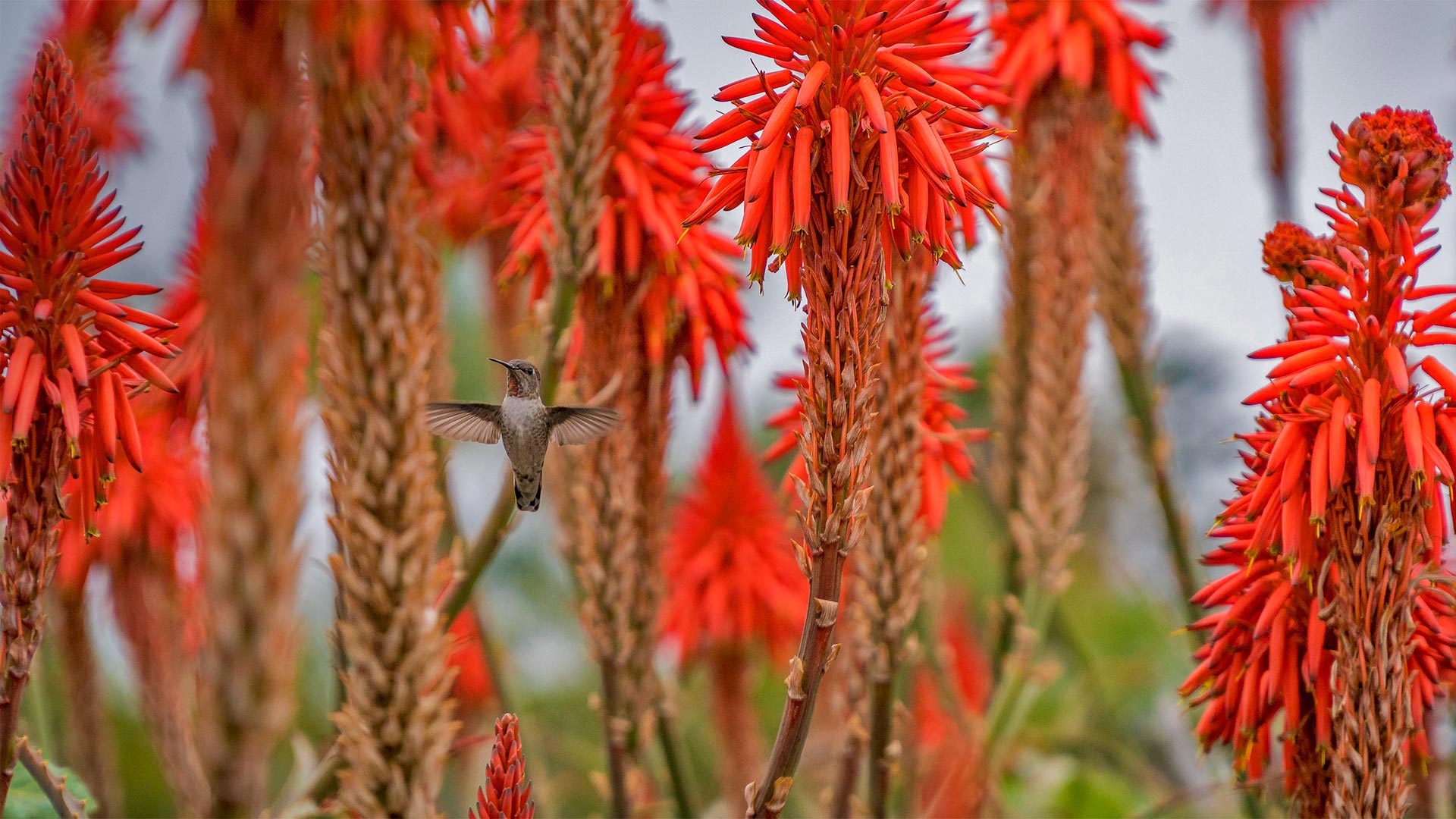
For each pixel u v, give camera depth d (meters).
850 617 4.21
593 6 4.14
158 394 4.29
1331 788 3.06
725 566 6.27
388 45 2.71
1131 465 9.53
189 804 4.65
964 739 5.62
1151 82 5.63
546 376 4.32
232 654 2.26
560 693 8.93
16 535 2.94
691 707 7.53
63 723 5.47
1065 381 5.42
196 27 2.35
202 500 2.38
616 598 4.53
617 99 4.36
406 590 2.78
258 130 2.21
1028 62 5.36
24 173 2.87
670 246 4.27
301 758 4.15
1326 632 3.14
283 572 2.29
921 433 4.00
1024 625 5.48
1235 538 3.35
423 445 2.83
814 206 2.87
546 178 4.29
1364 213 2.92
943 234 2.86
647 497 4.61
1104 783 7.08
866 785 4.66
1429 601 3.21
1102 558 9.12
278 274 2.24
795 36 2.84
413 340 2.81
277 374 2.26
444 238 5.81
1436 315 2.87
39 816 3.75
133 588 4.70
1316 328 2.95
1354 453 2.92
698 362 4.42
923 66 3.34
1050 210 5.41
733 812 6.14
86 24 2.86
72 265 2.90
